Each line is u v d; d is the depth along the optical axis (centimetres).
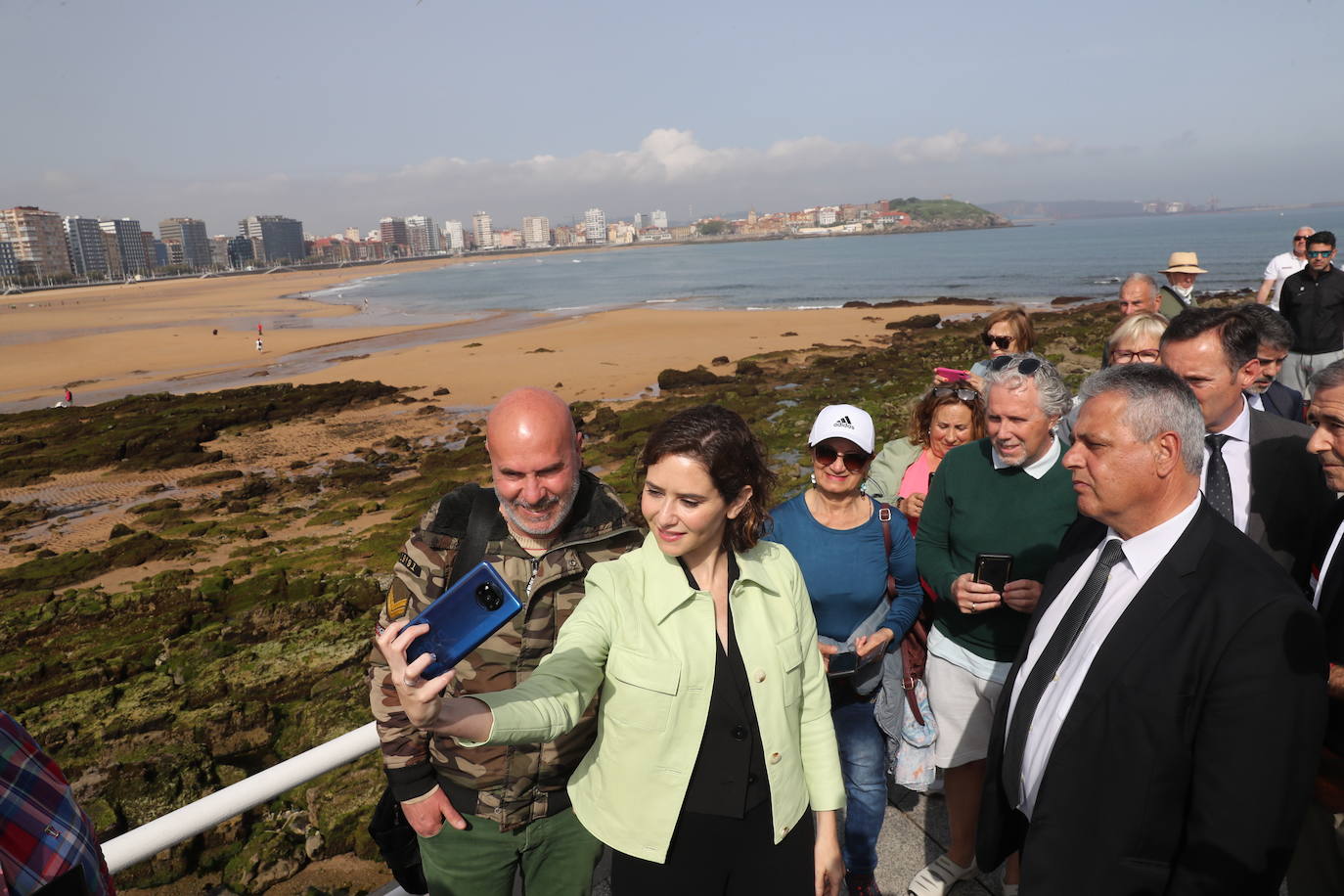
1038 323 4131
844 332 4328
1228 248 11219
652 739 196
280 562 1514
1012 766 216
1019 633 285
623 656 197
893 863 313
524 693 177
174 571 1466
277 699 917
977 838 234
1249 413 278
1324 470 231
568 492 217
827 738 220
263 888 589
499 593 155
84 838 151
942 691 300
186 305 10119
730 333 4484
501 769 226
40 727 855
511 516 219
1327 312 721
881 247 18712
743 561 208
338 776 674
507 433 208
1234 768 174
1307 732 173
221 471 2248
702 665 197
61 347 5656
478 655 228
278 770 212
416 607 228
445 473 2077
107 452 2433
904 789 350
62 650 1165
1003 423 279
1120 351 392
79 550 1708
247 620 1190
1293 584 183
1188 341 272
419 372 3728
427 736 228
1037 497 285
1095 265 9269
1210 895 176
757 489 201
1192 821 181
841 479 282
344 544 1600
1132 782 188
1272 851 173
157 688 936
